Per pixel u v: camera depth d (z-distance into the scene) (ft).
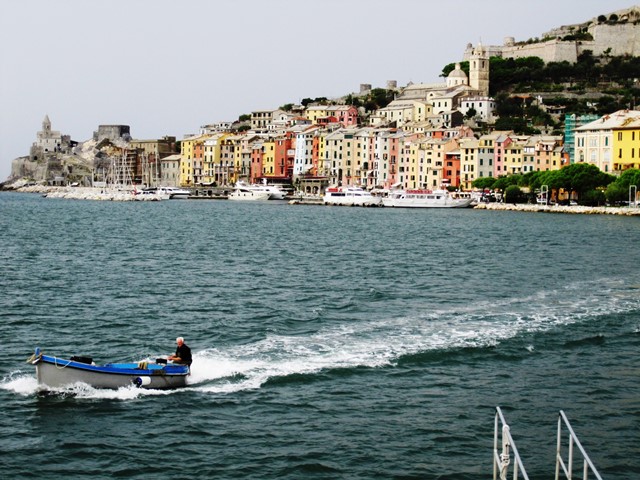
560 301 294.66
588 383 193.36
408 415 172.14
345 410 174.91
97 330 248.32
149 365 189.78
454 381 193.98
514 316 265.13
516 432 163.22
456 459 151.53
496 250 489.26
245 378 194.70
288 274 373.20
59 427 165.17
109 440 159.22
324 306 287.07
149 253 465.88
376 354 215.10
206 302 294.87
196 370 200.23
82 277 357.41
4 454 152.35
